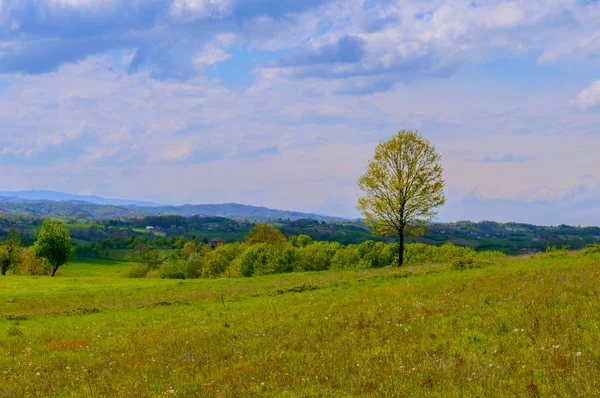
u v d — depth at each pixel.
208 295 39.47
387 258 91.81
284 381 11.02
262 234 118.12
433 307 19.61
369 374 10.67
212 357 15.48
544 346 11.29
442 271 38.84
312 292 35.19
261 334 18.88
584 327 12.87
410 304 21.80
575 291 18.20
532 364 10.20
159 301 38.34
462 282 27.75
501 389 8.80
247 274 98.44
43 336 25.70
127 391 12.05
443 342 13.07
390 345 13.62
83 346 21.55
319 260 98.56
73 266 152.75
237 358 14.88
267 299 34.12
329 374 11.12
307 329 18.55
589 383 8.52
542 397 8.30
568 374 9.24
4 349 22.36
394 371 10.67
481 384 9.16
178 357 15.99
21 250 116.19
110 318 31.81
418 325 16.28
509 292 20.39
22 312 37.84
